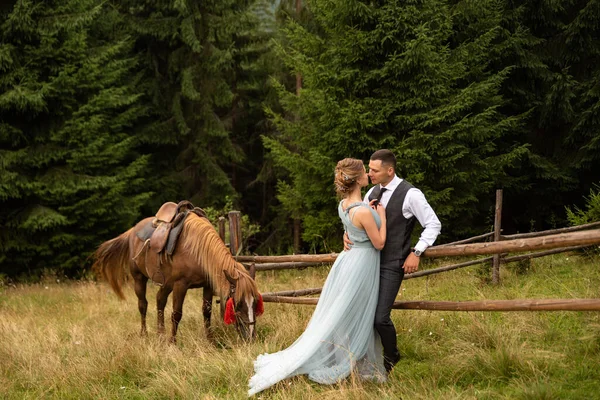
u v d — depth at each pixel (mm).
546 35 12500
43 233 12477
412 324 5223
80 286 10539
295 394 3826
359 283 3869
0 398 4445
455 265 6953
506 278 7066
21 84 11852
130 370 4785
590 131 11352
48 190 12062
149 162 14945
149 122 15641
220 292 4949
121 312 7492
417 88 10141
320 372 3986
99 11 13195
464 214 11508
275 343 4867
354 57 10375
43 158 12305
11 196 11820
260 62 15672
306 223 11484
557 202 12609
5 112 12125
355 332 3895
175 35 14656
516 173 12305
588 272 6711
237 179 18312
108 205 12828
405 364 4480
